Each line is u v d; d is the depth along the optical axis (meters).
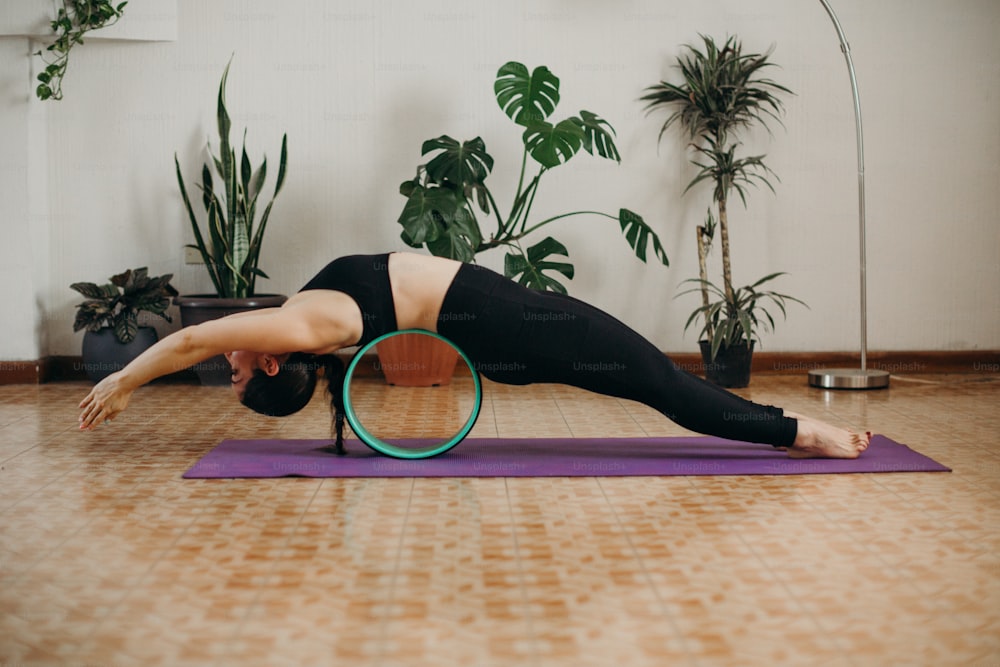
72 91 5.09
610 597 1.97
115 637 1.78
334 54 5.18
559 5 5.18
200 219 5.20
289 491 2.79
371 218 5.27
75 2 4.85
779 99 5.22
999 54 5.22
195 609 1.91
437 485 2.86
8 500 2.69
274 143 5.20
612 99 5.22
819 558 2.20
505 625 1.83
